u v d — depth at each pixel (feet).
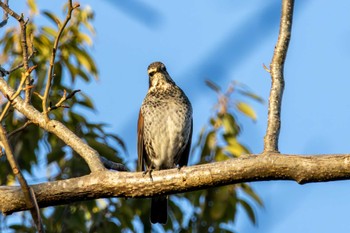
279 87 26.27
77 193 25.05
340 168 22.94
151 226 40.73
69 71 41.88
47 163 40.27
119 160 39.11
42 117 27.30
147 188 24.86
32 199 20.90
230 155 39.99
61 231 38.24
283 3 27.32
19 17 25.98
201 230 40.60
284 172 23.50
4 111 22.84
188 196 41.34
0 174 41.09
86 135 40.40
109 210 39.60
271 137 25.25
